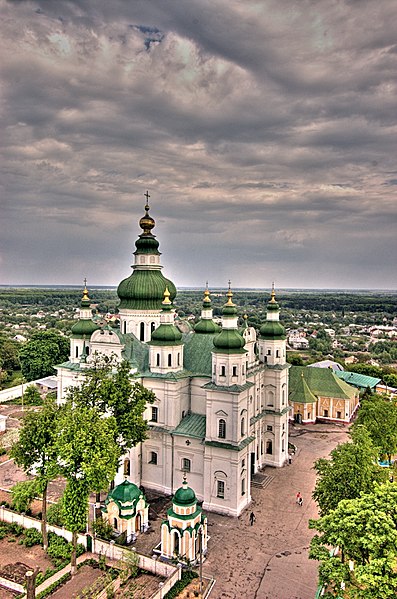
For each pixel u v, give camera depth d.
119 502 51.12
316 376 107.50
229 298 60.22
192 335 71.81
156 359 64.06
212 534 53.06
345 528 34.06
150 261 73.69
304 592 43.19
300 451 83.19
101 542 47.84
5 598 41.19
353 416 108.12
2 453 76.31
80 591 42.06
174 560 47.09
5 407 106.31
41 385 120.75
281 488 66.25
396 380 132.75
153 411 64.19
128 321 72.75
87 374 57.12
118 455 48.50
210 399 58.88
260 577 45.34
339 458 49.44
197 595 42.25
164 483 62.97
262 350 76.69
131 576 44.56
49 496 60.03
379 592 30.02
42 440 48.66
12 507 55.94
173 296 74.12
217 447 57.84
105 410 55.06
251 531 53.81
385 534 31.80
